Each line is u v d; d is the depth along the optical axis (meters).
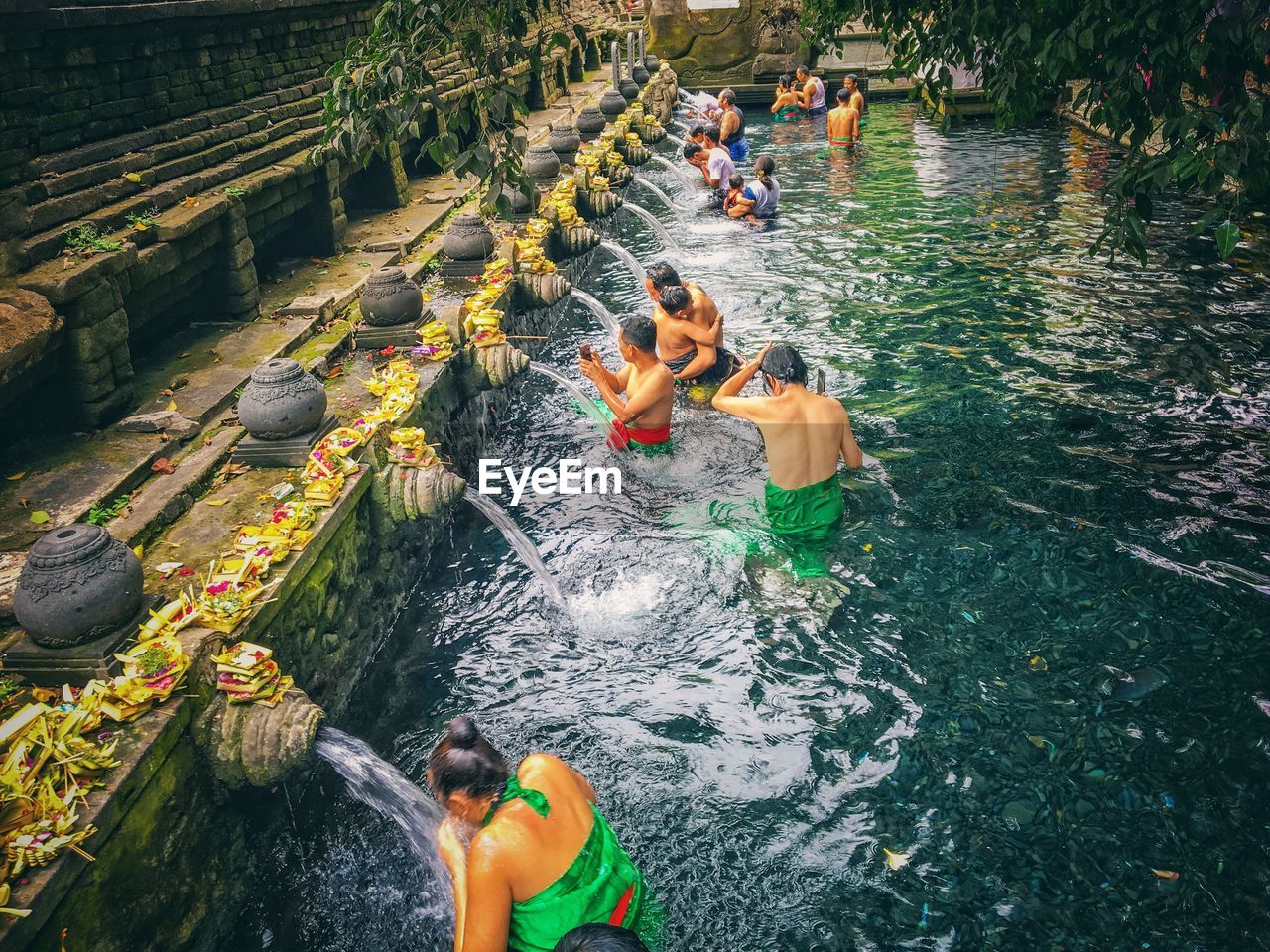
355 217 11.88
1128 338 9.47
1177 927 3.85
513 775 3.50
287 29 10.05
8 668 4.00
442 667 5.77
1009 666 5.34
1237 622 5.51
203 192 7.86
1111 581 5.95
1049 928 3.89
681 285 8.48
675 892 4.18
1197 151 4.27
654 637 5.83
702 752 4.95
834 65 24.30
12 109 6.33
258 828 4.38
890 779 4.69
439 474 5.90
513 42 4.87
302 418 5.88
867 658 5.49
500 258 9.73
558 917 3.34
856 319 10.37
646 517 7.02
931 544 6.42
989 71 5.98
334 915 4.27
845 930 3.96
